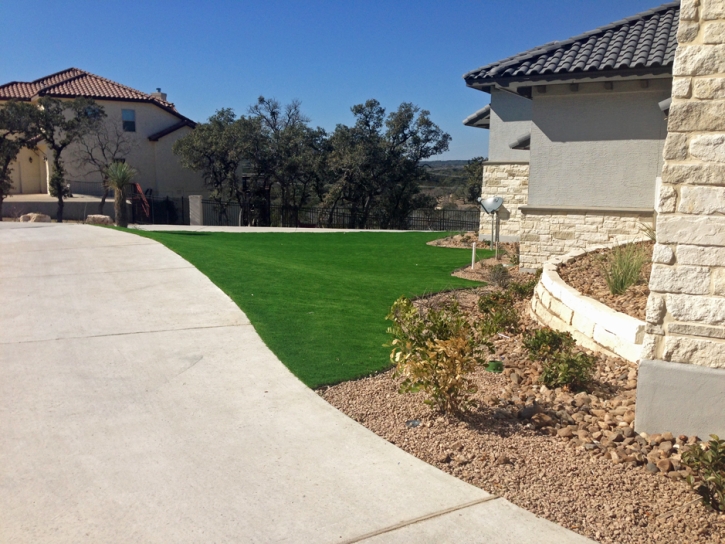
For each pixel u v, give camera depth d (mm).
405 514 3631
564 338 6566
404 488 3924
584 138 12969
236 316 7742
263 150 35594
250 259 12289
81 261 11086
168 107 37969
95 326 7234
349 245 18969
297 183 40406
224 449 4395
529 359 6586
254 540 3342
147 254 11844
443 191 54344
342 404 5297
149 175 37719
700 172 4488
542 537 3438
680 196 4562
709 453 3881
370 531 3453
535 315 8891
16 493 3742
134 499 3715
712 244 4504
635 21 12992
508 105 19500
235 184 36375
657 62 11078
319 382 5719
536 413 5078
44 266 10625
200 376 5793
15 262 10984
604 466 4266
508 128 19562
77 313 7750
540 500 3822
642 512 3715
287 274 10828
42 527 3396
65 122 31344
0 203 30312
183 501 3707
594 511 3717
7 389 5371
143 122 37344
